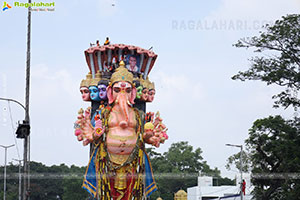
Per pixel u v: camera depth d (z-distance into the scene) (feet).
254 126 156.04
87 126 129.49
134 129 126.21
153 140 129.39
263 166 161.27
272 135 154.81
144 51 136.46
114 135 123.54
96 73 135.44
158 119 132.36
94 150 128.77
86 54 136.36
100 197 125.29
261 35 135.95
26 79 87.76
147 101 136.56
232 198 215.10
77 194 281.54
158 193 296.10
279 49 137.08
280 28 132.77
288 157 131.13
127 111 123.34
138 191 126.52
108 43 137.80
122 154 124.36
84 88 133.90
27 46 90.53
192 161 314.96
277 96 134.62
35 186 290.15
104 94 130.82
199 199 244.63
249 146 160.04
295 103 133.59
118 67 131.54
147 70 138.00
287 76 133.28
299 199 129.08
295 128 132.16
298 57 135.13
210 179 253.85
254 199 185.98
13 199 280.72
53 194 297.12
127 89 126.00
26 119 85.25
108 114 125.80
